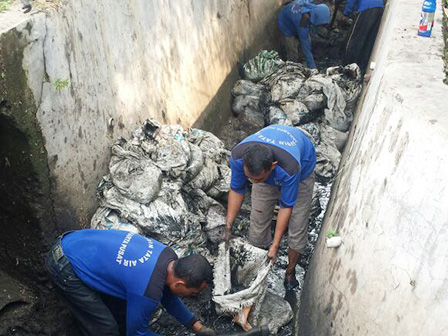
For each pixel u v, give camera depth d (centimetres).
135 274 285
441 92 312
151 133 414
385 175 301
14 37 289
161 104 474
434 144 268
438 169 260
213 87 585
